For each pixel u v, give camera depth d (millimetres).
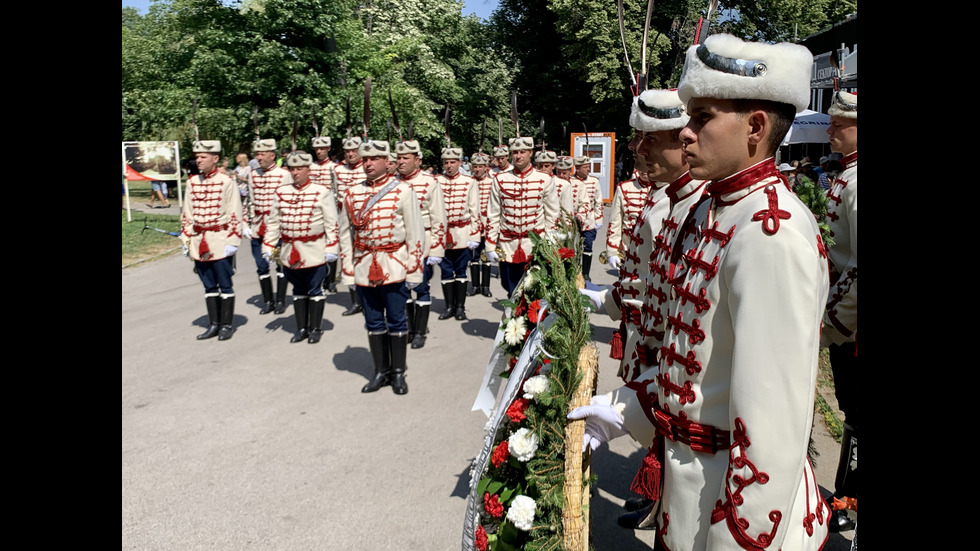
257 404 5332
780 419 1484
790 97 1602
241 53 19094
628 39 21984
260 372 6168
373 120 19312
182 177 21219
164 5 23797
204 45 19594
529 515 2291
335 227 6973
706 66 1646
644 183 3537
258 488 3943
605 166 17641
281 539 3416
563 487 2264
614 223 6719
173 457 4367
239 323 8133
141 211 20328
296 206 6898
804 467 1740
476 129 28000
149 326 7957
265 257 7344
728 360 1665
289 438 4660
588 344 2492
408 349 6953
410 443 4547
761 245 1521
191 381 5922
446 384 5777
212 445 4555
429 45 27688
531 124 29000
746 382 1511
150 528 3516
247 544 3371
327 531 3486
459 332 7684
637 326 2996
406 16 26438
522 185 6406
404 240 5398
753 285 1519
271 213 7242
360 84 20062
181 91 19516
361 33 21172
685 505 1746
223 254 7180
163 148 17375
